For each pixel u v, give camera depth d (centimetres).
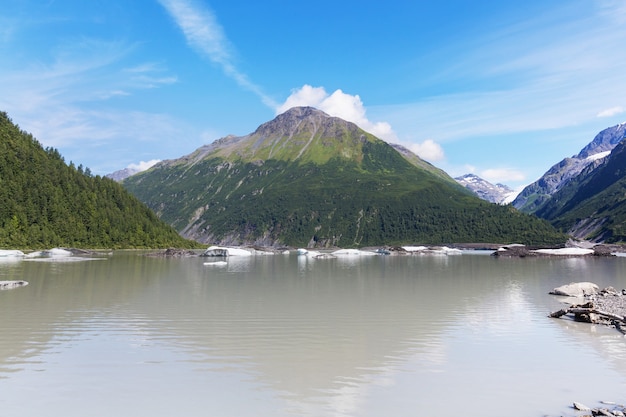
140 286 4669
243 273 6706
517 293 4278
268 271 7188
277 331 2494
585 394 1571
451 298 3900
